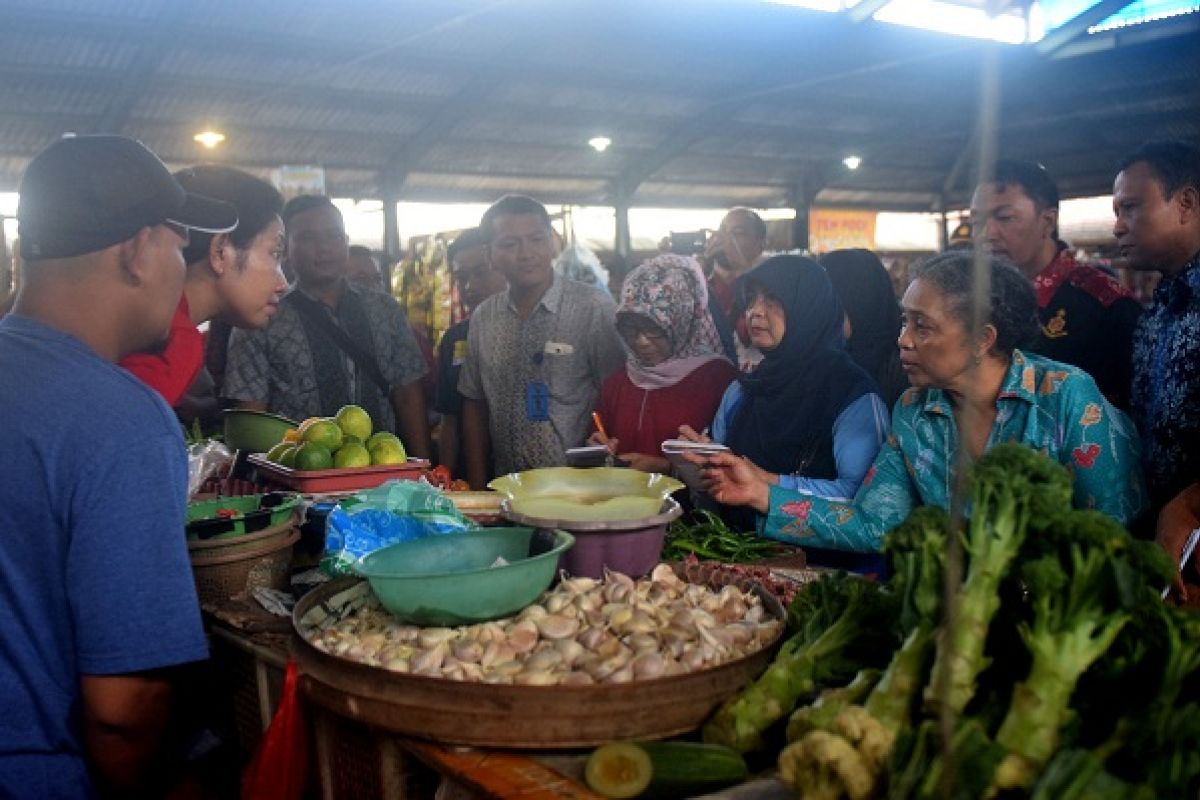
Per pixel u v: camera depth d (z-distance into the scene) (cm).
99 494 139
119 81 887
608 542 183
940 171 1706
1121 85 1356
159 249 156
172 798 171
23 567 141
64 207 148
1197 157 254
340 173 1174
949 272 202
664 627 156
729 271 490
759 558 233
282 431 309
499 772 133
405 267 714
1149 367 262
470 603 158
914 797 106
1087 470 198
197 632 146
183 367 215
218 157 1066
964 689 114
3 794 144
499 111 1141
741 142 1421
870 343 346
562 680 141
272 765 164
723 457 230
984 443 207
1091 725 116
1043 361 208
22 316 152
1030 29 1265
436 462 464
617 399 334
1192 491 208
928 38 1183
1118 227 267
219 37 858
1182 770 103
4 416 140
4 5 763
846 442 250
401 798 156
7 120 905
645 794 125
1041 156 1620
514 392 378
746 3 1027
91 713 141
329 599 179
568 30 1010
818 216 1686
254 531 208
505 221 364
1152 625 115
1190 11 1159
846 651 141
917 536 131
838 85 1301
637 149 1336
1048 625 113
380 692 141
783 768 116
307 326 377
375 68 984
